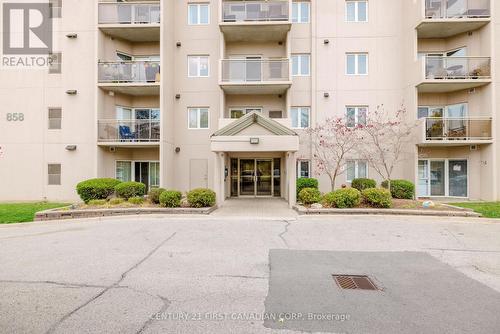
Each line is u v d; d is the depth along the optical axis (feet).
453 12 47.65
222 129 40.60
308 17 55.01
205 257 19.62
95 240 23.91
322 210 33.58
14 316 11.91
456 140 46.60
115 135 50.29
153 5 50.78
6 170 51.75
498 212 33.99
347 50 53.62
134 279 15.87
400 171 51.72
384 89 53.01
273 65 50.98
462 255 20.16
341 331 10.90
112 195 43.04
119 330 10.87
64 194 51.42
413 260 19.13
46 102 52.01
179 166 54.75
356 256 19.97
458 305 12.98
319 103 53.52
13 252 20.76
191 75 55.57
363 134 51.42
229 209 39.32
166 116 51.34
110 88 51.37
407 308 12.69
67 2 51.90
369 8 53.52
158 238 24.48
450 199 49.34
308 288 14.78
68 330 10.86
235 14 51.44
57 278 16.02
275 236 25.12
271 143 39.37
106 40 52.60
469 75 47.26
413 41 49.62
